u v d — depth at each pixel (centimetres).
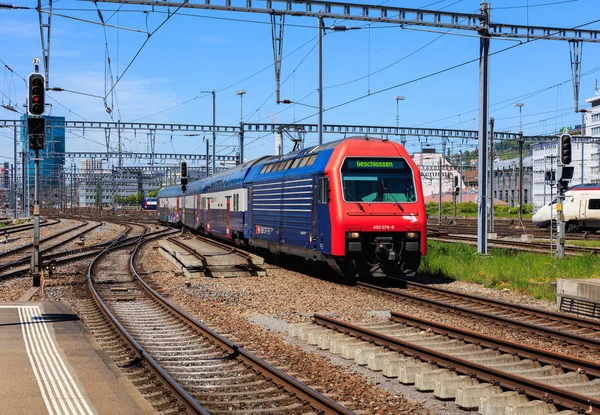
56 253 3180
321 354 1085
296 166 2239
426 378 870
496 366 938
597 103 10325
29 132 1792
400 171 1939
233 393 846
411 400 834
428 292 1778
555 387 763
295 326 1237
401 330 1213
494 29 2616
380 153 1936
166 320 1412
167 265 2631
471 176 13912
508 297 1708
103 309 1486
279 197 2367
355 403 805
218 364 1017
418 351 979
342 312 1479
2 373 888
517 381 803
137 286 1984
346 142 1950
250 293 1805
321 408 769
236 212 3058
